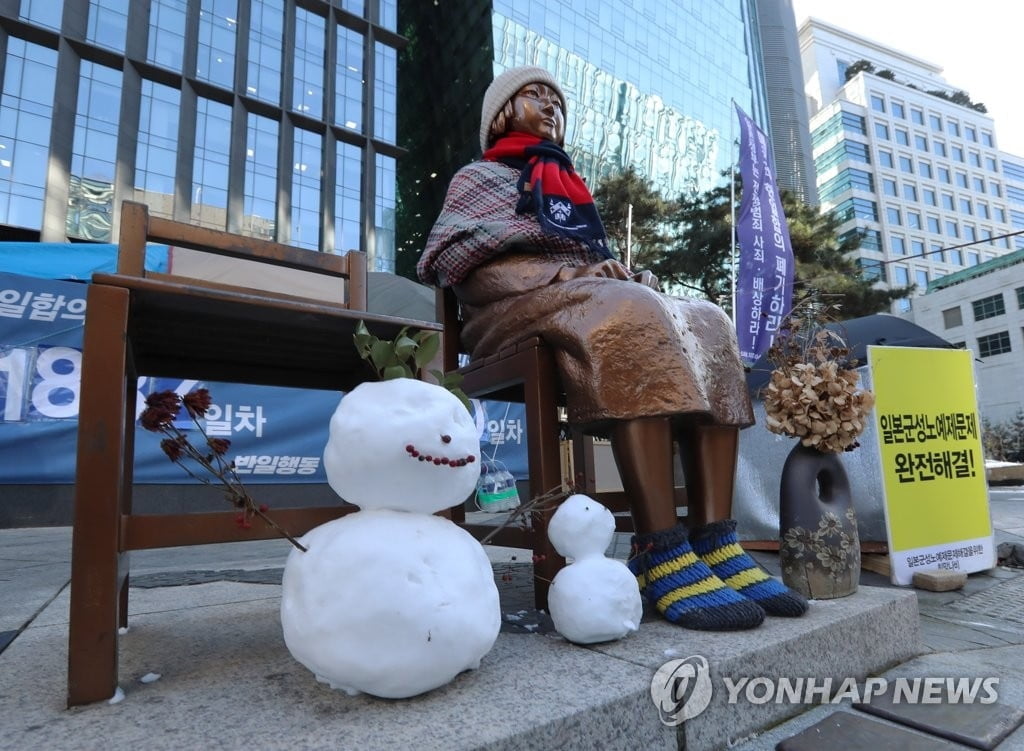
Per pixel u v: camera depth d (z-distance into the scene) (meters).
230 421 5.44
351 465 1.04
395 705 0.97
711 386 1.69
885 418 3.20
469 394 2.03
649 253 15.71
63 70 14.27
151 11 15.70
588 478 2.85
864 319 5.20
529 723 0.90
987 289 37.56
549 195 1.96
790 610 1.49
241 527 1.10
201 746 0.83
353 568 0.95
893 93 62.69
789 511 1.83
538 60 28.20
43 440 4.86
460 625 0.97
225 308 1.19
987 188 64.62
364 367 1.77
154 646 1.34
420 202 33.75
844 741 1.17
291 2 18.47
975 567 3.32
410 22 33.25
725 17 39.00
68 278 5.46
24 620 1.76
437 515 1.21
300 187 17.92
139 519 1.04
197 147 16.12
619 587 1.29
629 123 30.28
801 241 15.92
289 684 1.07
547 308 1.71
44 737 0.86
